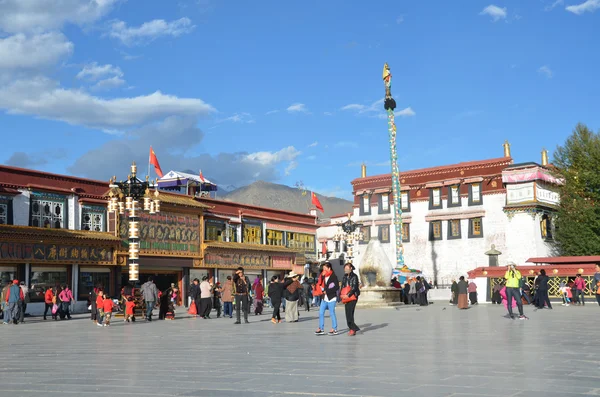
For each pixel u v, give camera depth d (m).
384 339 15.51
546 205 59.09
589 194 52.16
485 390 7.67
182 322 26.48
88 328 23.53
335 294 17.45
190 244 48.25
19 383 9.18
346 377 9.01
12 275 35.72
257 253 55.44
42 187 38.50
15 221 36.94
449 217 63.62
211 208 50.94
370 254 41.34
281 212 62.06
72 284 38.97
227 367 10.52
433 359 11.04
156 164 46.75
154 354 13.09
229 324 24.12
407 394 7.48
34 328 24.05
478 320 23.25
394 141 55.00
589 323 20.75
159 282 46.94
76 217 40.50
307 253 65.06
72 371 10.45
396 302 39.72
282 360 11.38
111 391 8.25
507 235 59.50
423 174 66.69
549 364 10.14
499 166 61.09
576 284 37.22
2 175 36.62
